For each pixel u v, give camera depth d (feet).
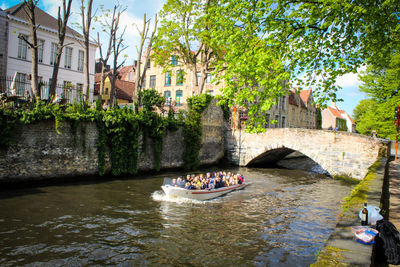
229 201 44.09
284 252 25.75
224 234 29.68
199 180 47.16
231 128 87.86
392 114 70.44
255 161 87.40
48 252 23.50
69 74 82.79
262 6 23.98
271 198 46.93
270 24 24.31
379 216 14.78
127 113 54.44
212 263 23.21
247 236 29.43
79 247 24.72
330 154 65.00
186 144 70.13
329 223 34.50
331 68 27.96
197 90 78.79
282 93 23.99
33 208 33.55
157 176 58.70
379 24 25.58
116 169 52.70
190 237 28.43
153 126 59.77
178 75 82.33
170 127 65.26
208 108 79.00
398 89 68.28
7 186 40.32
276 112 112.16
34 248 24.03
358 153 61.00
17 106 42.96
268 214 37.68
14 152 40.68
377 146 58.59
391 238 14.19
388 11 24.68
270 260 24.06
